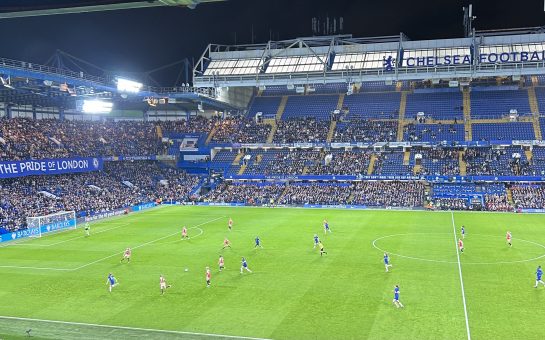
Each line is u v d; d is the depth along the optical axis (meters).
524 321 32.66
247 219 80.75
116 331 32.75
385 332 31.33
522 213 83.00
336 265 48.62
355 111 117.00
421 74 100.25
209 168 113.31
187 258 53.25
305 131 113.25
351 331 31.67
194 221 79.69
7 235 66.00
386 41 117.25
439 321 33.00
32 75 72.44
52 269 49.84
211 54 117.88
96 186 95.94
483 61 101.00
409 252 53.75
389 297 38.31
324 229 68.50
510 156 96.62
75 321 34.88
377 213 85.50
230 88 122.00
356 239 61.66
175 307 37.41
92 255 55.94
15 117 99.44
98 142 107.38
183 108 129.00
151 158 113.31
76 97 97.75
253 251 55.81
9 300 39.97
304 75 107.44
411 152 103.44
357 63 109.50
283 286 41.97
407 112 112.62
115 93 98.00
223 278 44.97
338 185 100.25
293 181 103.88
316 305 36.91
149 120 132.50
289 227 71.94
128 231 71.38
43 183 88.19
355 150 107.81
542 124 100.50
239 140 115.25
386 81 103.44
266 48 112.75
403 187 95.75
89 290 42.31
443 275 44.31
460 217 79.25
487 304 36.25
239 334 31.73
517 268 46.38
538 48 103.06
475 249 54.81
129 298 39.88
